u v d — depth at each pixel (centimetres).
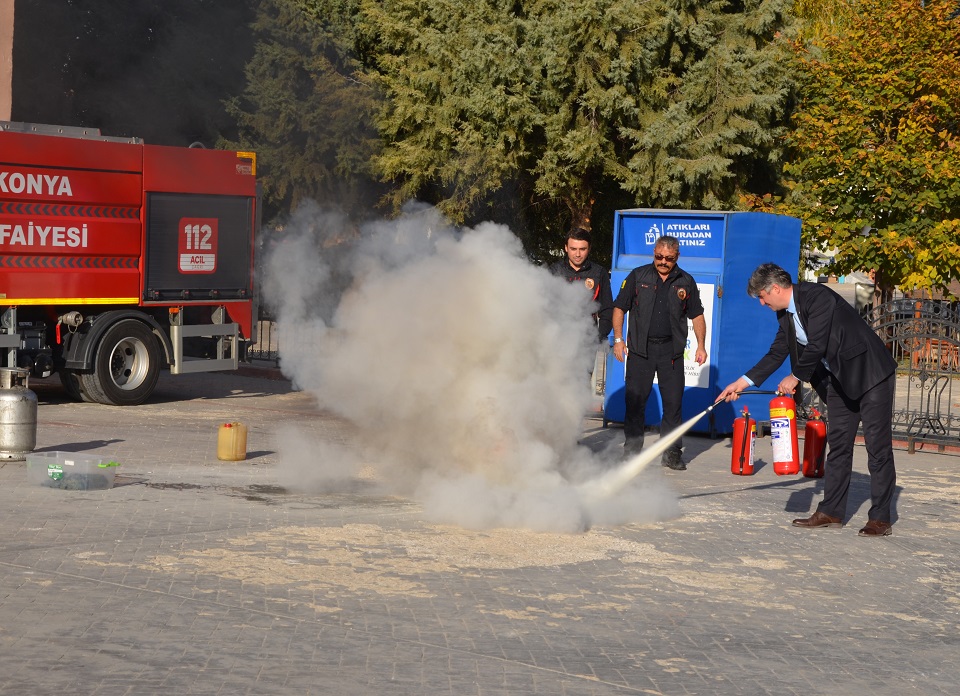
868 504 970
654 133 2486
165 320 1534
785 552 781
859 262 2355
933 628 627
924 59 2291
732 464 1096
